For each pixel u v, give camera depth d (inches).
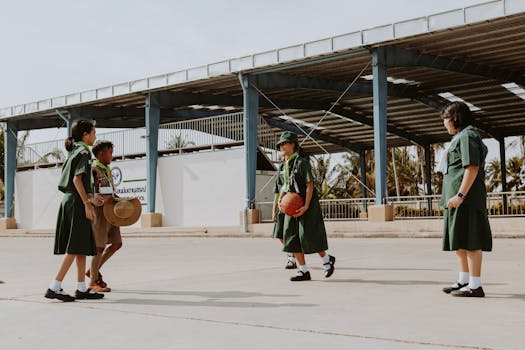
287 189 248.4
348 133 1291.8
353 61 780.0
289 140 245.6
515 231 582.6
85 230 204.4
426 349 120.6
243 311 172.9
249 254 431.8
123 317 167.8
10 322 164.4
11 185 1193.4
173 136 975.0
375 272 277.4
